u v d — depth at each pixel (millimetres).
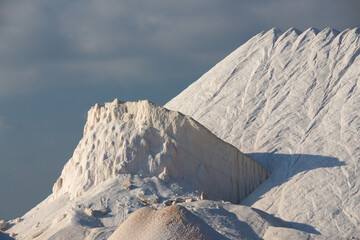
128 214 189875
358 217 198625
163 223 104125
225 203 193000
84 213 190500
